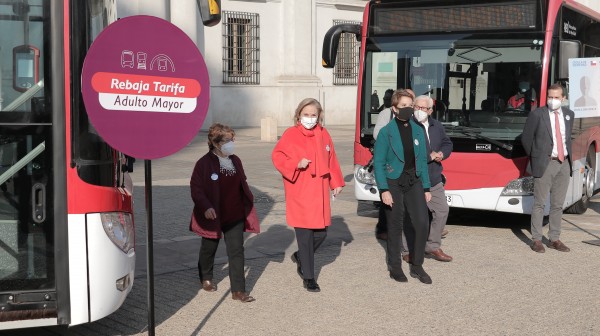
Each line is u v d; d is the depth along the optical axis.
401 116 6.95
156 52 4.27
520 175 9.00
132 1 21.67
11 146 4.77
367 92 9.74
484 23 9.21
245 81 27.36
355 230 9.71
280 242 8.93
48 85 4.80
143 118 4.27
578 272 7.51
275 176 14.83
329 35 9.62
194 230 6.58
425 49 9.46
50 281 4.85
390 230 7.13
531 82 8.98
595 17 11.06
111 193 5.01
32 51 4.78
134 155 4.27
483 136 9.12
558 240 8.53
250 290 6.85
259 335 5.62
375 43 9.72
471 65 9.25
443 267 7.69
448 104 9.34
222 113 26.64
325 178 6.75
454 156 9.23
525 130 8.34
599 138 11.69
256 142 21.73
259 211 11.05
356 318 6.03
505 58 9.10
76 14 4.81
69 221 4.84
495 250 8.51
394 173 7.04
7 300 4.80
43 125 4.80
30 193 4.80
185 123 4.38
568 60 9.17
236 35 27.06
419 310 6.25
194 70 4.38
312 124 6.68
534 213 8.45
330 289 6.88
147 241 4.43
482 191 9.14
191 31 24.05
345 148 20.48
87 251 4.88
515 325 5.86
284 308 6.30
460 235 9.38
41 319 4.84
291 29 28.27
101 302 4.95
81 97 4.84
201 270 6.85
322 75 29.58
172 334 5.63
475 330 5.74
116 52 4.17
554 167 8.31
